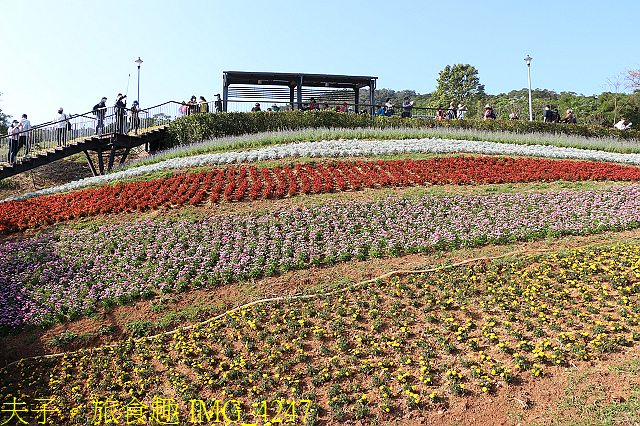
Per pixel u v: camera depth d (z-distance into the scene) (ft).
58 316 29.04
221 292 30.73
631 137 83.56
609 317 23.90
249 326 26.91
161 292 30.89
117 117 66.28
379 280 29.91
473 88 179.73
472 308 26.48
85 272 33.30
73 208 43.86
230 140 66.69
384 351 23.88
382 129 72.84
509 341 23.41
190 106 75.92
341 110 88.63
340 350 24.27
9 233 40.29
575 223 37.06
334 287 29.76
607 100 143.84
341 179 46.85
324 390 21.88
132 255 34.96
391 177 48.08
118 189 48.19
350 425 19.81
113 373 24.71
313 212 39.96
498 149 60.44
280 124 74.43
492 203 40.96
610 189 44.01
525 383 20.77
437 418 19.74
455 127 75.82
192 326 27.58
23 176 72.13
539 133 74.90
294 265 32.86
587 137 78.54
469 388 20.88
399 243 34.73
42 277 32.68
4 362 26.23
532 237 35.32
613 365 20.97
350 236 35.86
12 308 29.73
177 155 64.28
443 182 46.83
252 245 35.14
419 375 22.04
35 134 60.90
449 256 33.14
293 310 27.78
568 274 28.60
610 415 18.61
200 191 45.39
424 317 26.18
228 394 22.25
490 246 34.47
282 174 48.78
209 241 36.24
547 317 24.47
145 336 27.50
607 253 30.76
